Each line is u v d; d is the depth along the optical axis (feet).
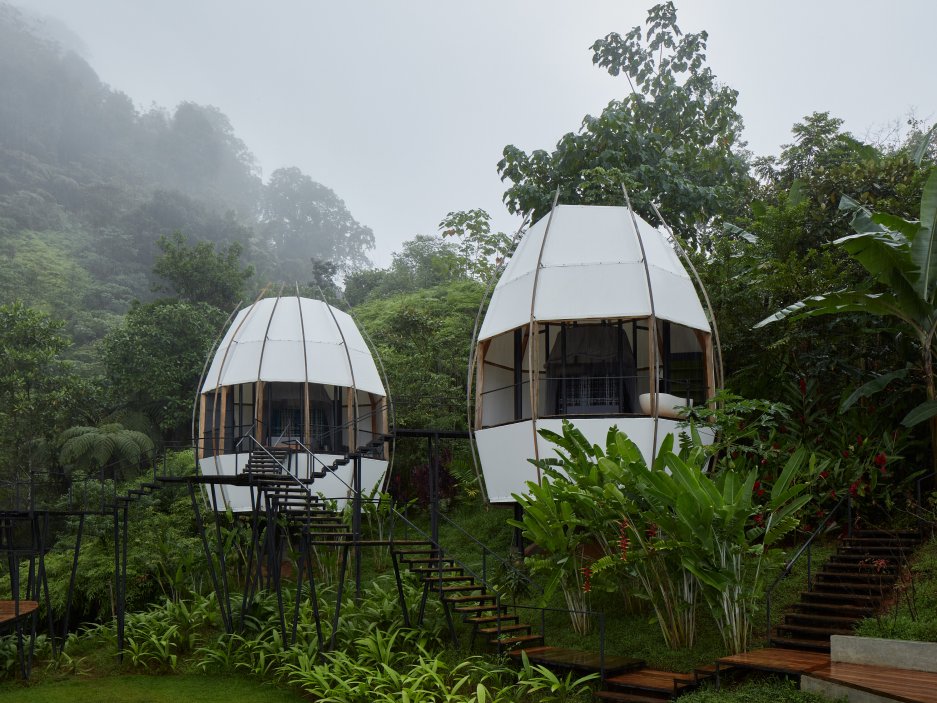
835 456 47.16
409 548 62.95
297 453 61.16
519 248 54.95
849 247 41.19
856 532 44.52
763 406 43.32
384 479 68.95
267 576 57.41
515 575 49.03
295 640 45.52
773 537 35.99
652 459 46.29
